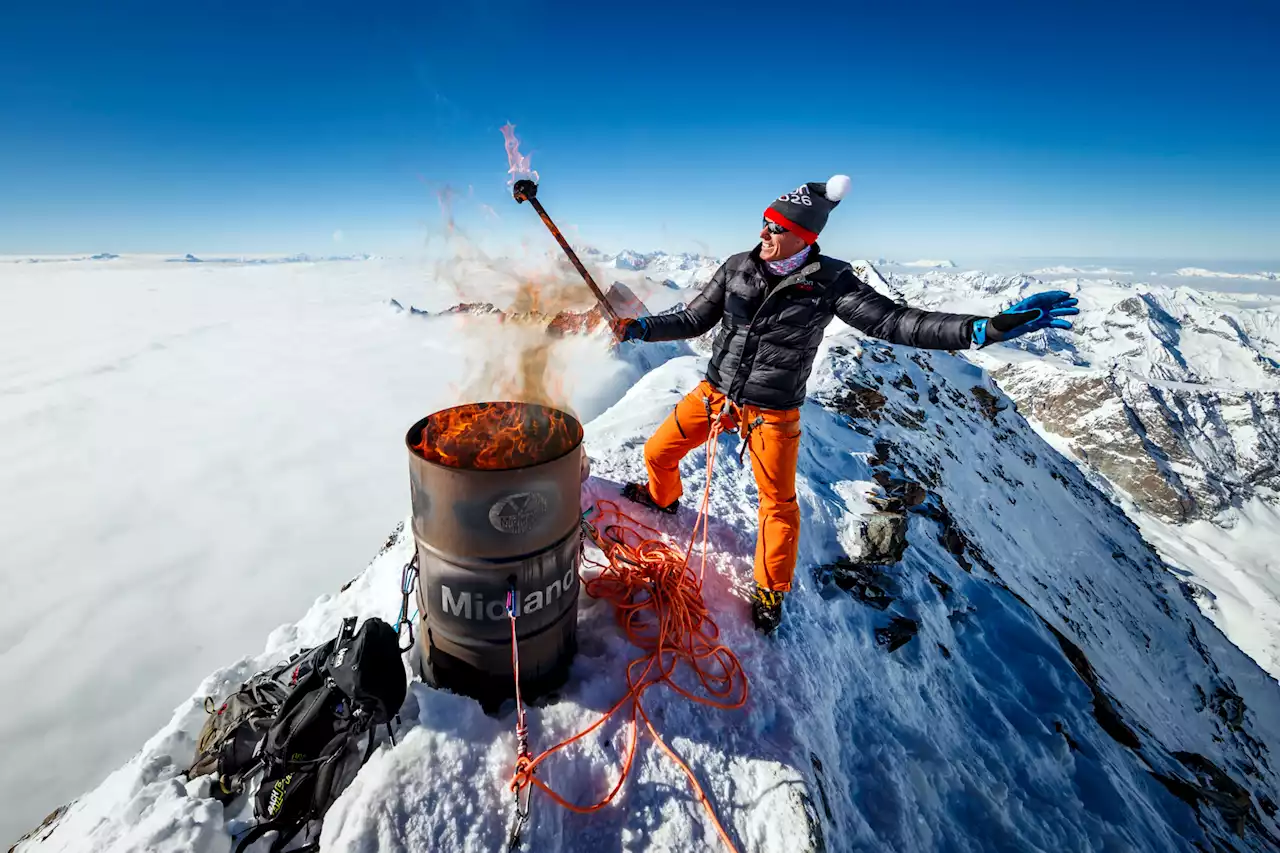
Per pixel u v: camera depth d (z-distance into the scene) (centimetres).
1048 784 354
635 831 203
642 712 233
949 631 447
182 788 194
